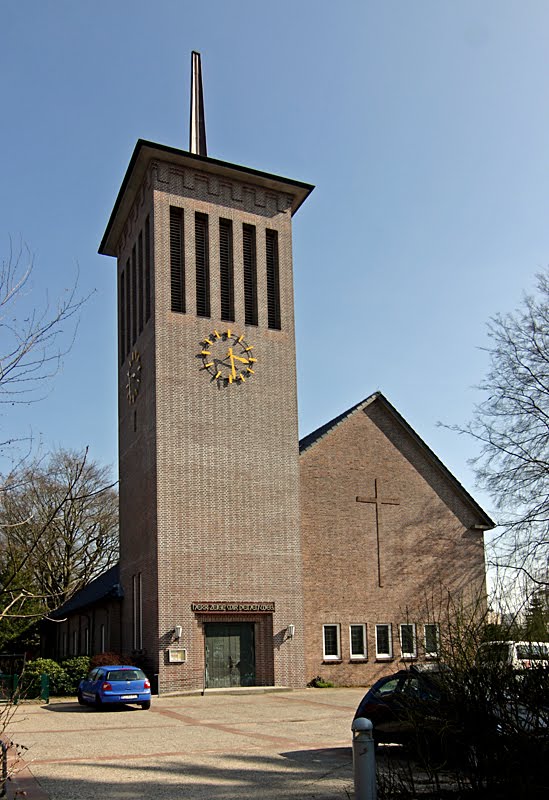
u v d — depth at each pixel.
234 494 33.22
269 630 32.72
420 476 38.81
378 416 38.53
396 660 35.84
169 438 32.53
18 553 8.45
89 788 13.30
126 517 36.69
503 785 8.43
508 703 8.59
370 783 8.41
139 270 37.03
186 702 28.05
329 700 28.48
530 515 28.17
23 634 44.00
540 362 30.16
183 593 31.34
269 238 37.50
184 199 35.44
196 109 41.94
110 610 36.62
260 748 17.53
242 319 35.34
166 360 33.34
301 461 36.06
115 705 26.34
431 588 37.53
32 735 19.84
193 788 13.27
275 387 35.34
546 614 9.59
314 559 35.28
